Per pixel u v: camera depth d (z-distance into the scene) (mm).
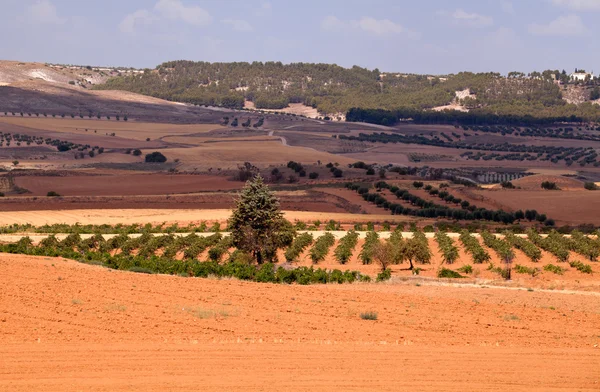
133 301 66375
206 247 158375
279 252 160000
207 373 39344
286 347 47500
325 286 91125
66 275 82938
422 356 45438
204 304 66250
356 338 52750
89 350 45375
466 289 89562
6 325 53688
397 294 78875
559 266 134750
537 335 57156
